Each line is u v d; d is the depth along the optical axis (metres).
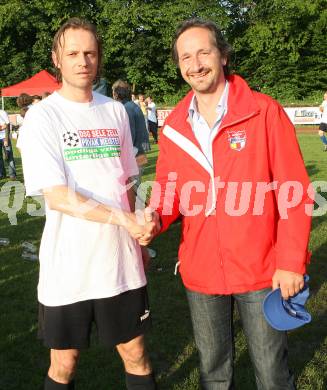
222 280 2.48
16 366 3.69
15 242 6.54
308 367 3.57
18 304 4.67
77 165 2.54
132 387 2.80
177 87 38.06
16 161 15.32
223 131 2.39
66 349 2.60
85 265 2.53
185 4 36.28
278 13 35.50
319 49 35.81
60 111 2.55
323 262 5.55
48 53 38.47
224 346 2.62
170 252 6.02
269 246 2.44
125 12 36.03
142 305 2.71
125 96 5.88
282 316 2.36
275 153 2.38
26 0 38.44
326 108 15.80
